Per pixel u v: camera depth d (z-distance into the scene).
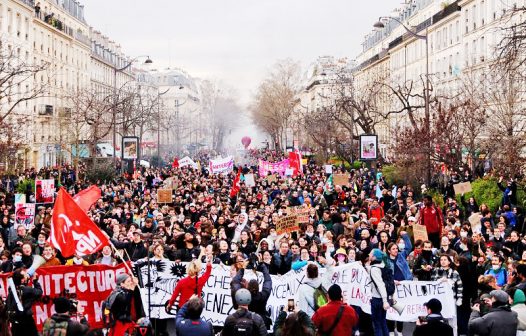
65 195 14.30
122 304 13.29
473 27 69.44
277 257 17.69
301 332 11.01
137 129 124.88
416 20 97.19
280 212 25.31
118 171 68.00
